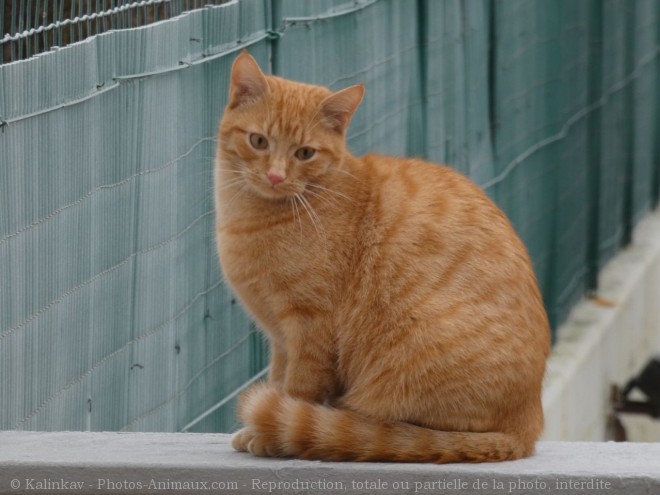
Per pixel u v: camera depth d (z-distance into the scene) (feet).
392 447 20.80
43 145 21.77
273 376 23.91
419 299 21.49
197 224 27.37
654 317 67.62
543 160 51.24
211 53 27.02
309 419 21.01
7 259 21.15
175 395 26.81
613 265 65.10
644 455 22.22
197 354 27.66
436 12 38.83
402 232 22.07
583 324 55.47
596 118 60.34
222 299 28.60
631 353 61.93
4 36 20.76
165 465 20.17
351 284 22.24
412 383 21.20
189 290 27.22
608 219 64.18
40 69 21.44
